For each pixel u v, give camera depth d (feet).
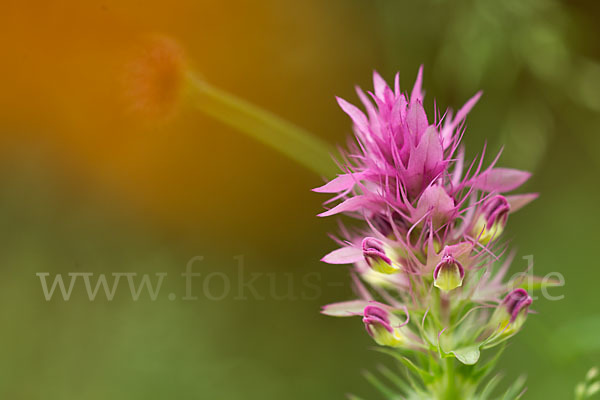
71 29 2.24
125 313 2.43
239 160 2.69
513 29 2.20
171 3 2.31
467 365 1.47
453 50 2.26
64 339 2.41
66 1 2.20
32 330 2.43
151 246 2.66
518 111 2.27
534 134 2.27
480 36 2.21
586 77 2.23
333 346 2.51
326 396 2.37
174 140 2.59
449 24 2.32
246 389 2.34
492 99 2.34
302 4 2.58
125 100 1.74
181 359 2.33
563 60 2.21
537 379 2.12
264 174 2.68
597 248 2.41
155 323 2.37
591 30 2.27
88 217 2.67
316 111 2.63
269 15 2.56
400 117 1.42
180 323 2.41
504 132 2.24
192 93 1.70
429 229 1.43
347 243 1.44
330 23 2.59
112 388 2.29
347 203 1.42
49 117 2.57
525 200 1.45
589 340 1.72
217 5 2.46
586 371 2.05
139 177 2.67
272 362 2.45
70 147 2.62
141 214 2.69
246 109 1.72
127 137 2.56
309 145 1.72
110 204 2.69
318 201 2.71
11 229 2.63
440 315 1.46
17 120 2.58
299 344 2.51
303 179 2.70
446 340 1.46
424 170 1.42
